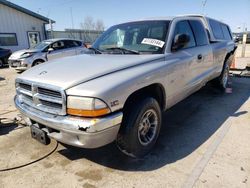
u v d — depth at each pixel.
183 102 5.46
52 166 3.05
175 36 3.65
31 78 2.96
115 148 3.44
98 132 2.43
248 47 22.58
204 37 4.74
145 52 3.52
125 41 3.89
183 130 3.98
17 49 20.20
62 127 2.52
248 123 4.18
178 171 2.85
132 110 2.86
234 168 2.87
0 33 18.94
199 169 2.87
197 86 4.44
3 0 18.55
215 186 2.56
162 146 3.46
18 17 20.03
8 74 11.27
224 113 4.72
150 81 3.02
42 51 11.20
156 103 3.19
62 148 3.49
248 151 3.23
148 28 3.84
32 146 3.57
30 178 2.82
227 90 6.35
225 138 3.63
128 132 2.84
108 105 2.48
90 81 2.60
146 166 2.98
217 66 5.42
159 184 2.63
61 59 3.61
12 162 3.16
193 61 4.04
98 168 2.98
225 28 6.39
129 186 2.62
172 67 3.45
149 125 3.20
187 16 4.34
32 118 2.90
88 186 2.65
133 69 2.97
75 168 2.99
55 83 2.62
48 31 24.44
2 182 2.77
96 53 3.82
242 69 9.16
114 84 2.58
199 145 3.46
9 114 5.00
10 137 3.87
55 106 2.66
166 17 4.03
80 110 2.44
